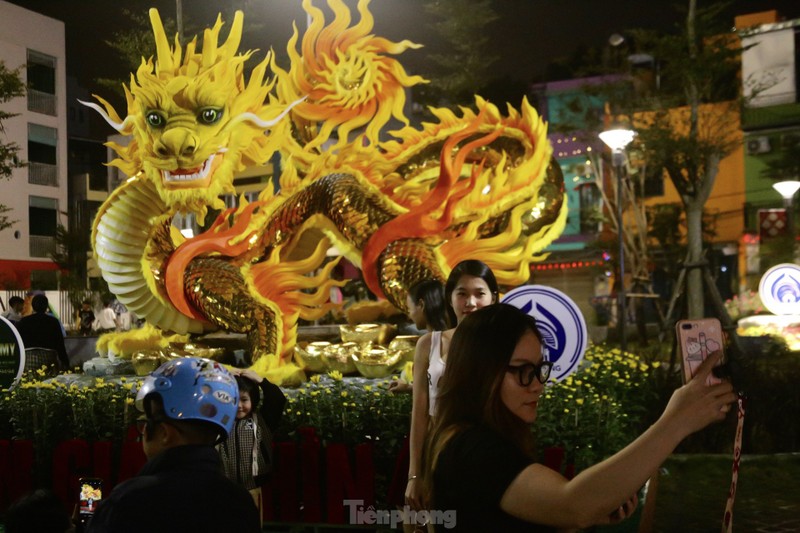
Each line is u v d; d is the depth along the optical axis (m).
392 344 8.66
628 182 27.70
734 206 32.34
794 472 7.81
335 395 6.30
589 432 6.15
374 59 9.40
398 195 9.34
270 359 8.53
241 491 2.59
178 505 2.48
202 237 8.86
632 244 27.73
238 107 8.41
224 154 8.45
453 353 2.44
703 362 2.05
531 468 2.13
